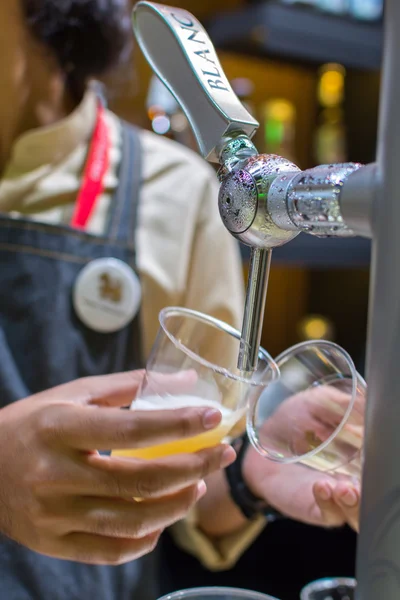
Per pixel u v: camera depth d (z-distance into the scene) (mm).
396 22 261
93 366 865
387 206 260
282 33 1442
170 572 1354
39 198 905
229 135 344
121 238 892
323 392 471
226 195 317
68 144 917
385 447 272
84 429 444
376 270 272
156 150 1007
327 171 278
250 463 658
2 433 481
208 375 489
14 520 484
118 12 908
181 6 1647
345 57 1592
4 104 906
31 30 870
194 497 486
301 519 591
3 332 832
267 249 325
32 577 775
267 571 1398
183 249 958
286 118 1563
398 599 271
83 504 465
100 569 814
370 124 1852
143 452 500
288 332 2057
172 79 375
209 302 969
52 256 848
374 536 281
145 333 944
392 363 266
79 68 930
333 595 514
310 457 467
